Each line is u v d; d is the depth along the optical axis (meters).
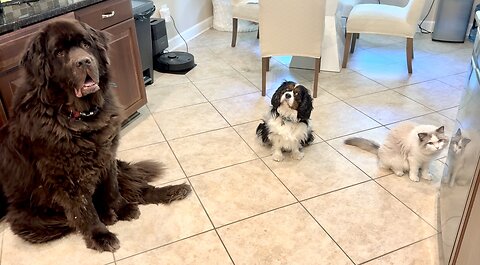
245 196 1.93
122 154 2.28
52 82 1.39
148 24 3.08
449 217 1.46
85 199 1.61
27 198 1.61
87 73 1.37
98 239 1.62
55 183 1.53
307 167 2.15
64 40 1.37
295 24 2.72
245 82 3.26
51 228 1.67
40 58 1.35
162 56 3.56
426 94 2.99
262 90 3.00
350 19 3.28
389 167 2.09
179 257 1.58
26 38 1.71
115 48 2.30
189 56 3.61
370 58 3.71
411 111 2.74
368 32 3.28
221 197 1.92
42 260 1.58
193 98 2.99
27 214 1.64
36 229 1.64
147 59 3.14
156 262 1.56
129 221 1.77
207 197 1.92
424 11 4.39
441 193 1.74
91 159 1.54
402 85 3.14
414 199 1.88
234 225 1.74
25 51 1.38
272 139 2.19
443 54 3.77
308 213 1.81
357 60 3.67
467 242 1.17
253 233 1.70
